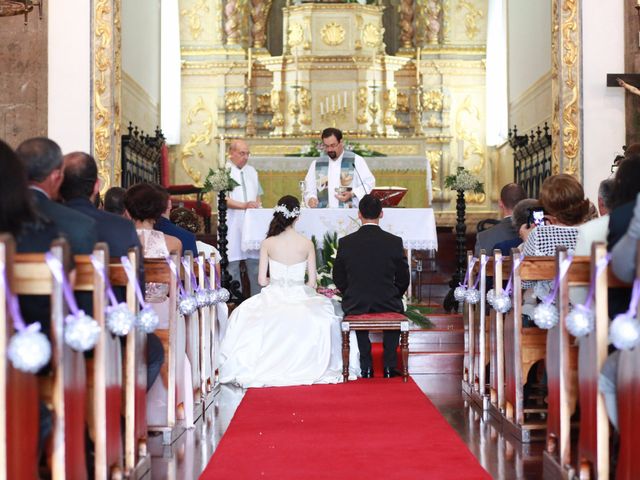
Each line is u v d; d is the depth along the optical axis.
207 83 18.56
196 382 7.14
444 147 18.62
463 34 18.84
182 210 11.36
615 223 4.57
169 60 17.77
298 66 18.05
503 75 17.41
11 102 12.03
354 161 11.45
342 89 18.11
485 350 7.61
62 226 4.54
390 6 19.12
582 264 5.03
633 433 4.11
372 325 8.54
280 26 18.95
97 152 12.01
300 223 10.66
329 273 10.34
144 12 15.17
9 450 3.59
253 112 18.50
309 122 17.98
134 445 5.15
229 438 6.14
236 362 8.69
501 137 17.48
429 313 10.18
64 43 12.05
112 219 5.46
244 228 10.82
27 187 4.08
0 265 3.57
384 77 18.23
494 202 18.62
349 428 6.43
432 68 18.73
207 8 18.62
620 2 12.02
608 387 4.39
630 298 4.76
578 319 4.41
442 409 7.36
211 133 18.48
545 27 13.73
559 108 12.09
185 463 5.57
